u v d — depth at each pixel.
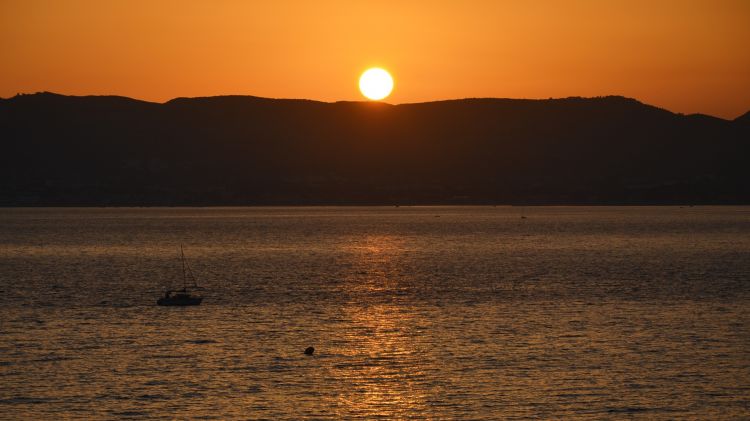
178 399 136.12
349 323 192.38
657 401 135.12
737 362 155.88
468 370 151.38
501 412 130.75
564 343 170.62
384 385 143.25
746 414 129.88
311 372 150.25
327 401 135.38
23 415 129.00
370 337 177.12
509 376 147.88
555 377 147.00
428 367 153.25
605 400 135.62
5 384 142.88
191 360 158.00
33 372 149.75
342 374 149.12
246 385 143.25
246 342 172.50
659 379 145.75
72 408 132.00
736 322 191.75
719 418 128.25
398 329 185.25
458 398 136.50
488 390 140.50
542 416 129.00
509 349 165.75
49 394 138.25
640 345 168.88
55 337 177.12
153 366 153.88
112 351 164.75
